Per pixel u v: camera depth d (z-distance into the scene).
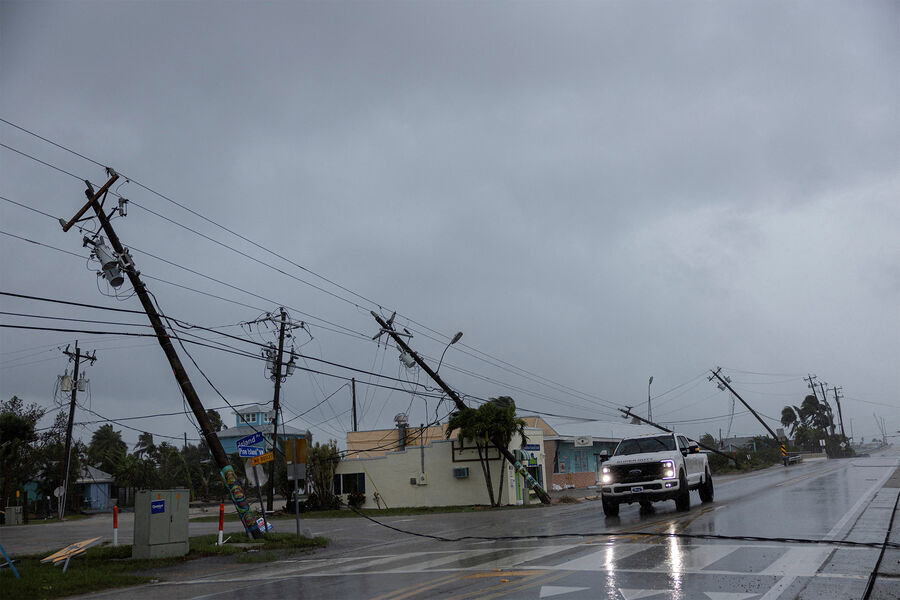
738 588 7.96
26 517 46.81
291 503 38.00
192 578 13.09
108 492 73.62
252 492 61.66
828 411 115.81
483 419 34.53
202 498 74.44
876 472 32.69
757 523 14.33
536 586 8.77
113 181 18.84
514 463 34.91
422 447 37.56
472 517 26.48
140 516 15.89
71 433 47.88
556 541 14.05
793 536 12.03
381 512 34.62
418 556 13.60
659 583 8.49
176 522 16.20
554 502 36.84
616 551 11.55
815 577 8.41
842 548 10.52
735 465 69.31
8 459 48.12
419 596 8.67
